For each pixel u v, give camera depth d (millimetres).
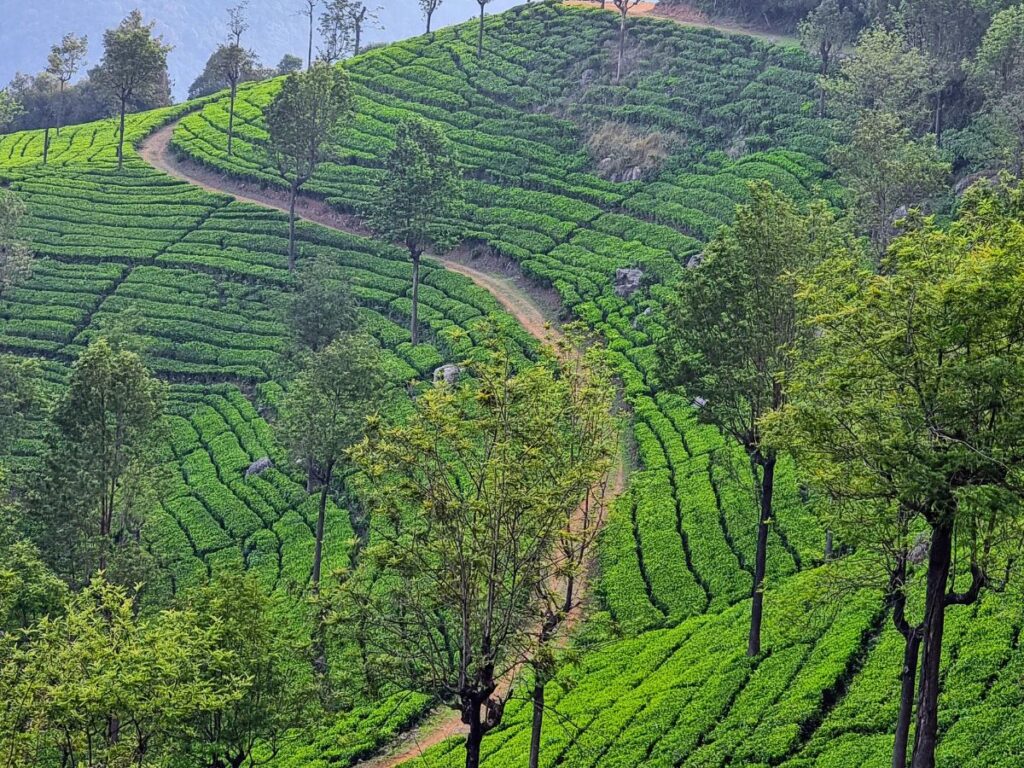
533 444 40188
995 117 94750
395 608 41719
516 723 54469
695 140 125688
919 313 33469
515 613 41906
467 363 42094
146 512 68938
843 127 111875
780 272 52188
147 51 143875
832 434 36250
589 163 129000
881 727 43781
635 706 51250
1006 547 35562
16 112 168125
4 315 109625
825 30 126188
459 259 116625
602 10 159500
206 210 129750
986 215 37750
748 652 52844
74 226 126438
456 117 142750
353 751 55562
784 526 64125
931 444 33781
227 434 91188
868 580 38500
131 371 64500
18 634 49969
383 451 41031
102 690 35000
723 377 53969
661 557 64562
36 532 63656
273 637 47281
